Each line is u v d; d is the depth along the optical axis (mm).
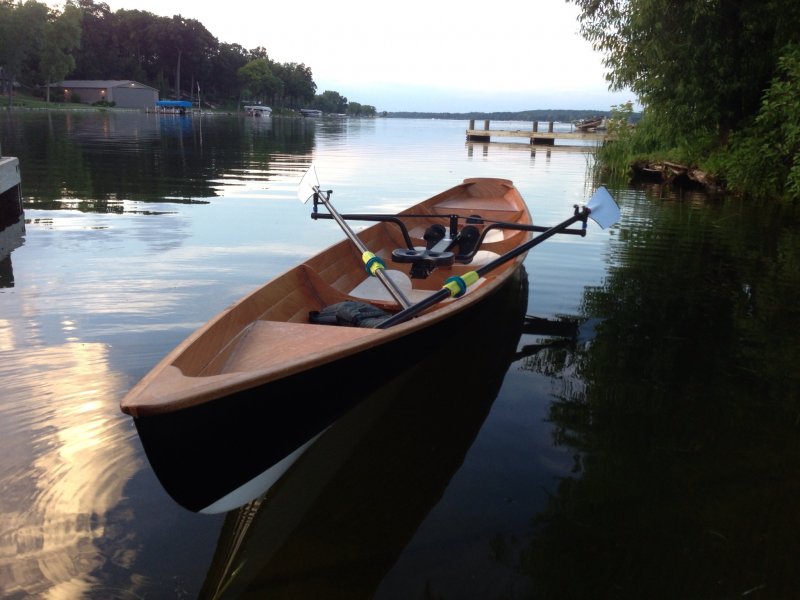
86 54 82562
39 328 3973
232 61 102688
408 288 4664
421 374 3674
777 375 3703
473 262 5395
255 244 6520
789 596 2018
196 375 2404
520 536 2270
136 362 3494
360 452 2818
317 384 2445
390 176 13422
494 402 3305
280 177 12750
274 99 121500
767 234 7941
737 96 12406
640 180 14227
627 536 2281
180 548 2160
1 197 7168
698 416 3193
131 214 8078
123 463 2590
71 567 2043
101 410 2975
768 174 10906
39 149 17109
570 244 7184
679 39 12070
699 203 10711
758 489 2576
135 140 22812
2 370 3350
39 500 2352
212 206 8859
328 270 4352
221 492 2229
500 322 4555
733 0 11555
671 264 6297
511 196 8016
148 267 5484
